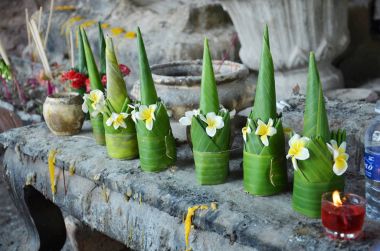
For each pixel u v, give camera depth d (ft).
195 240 3.64
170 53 8.69
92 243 5.44
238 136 4.53
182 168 4.11
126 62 9.45
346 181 3.84
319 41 7.24
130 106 4.10
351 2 9.03
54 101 4.76
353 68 8.89
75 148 4.58
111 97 4.18
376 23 9.24
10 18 12.94
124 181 3.99
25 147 4.81
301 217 3.41
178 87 4.36
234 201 3.62
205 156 3.79
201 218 3.53
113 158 4.32
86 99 4.44
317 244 3.16
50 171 4.61
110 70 4.14
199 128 3.75
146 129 3.98
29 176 4.93
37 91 9.21
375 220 3.36
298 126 4.32
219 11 9.24
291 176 3.93
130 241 4.13
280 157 3.62
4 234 6.75
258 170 3.62
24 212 5.43
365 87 8.26
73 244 5.40
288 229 3.30
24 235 6.64
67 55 11.27
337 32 7.38
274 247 3.22
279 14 6.96
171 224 3.81
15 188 5.22
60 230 5.66
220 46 8.79
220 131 3.76
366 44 8.91
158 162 4.04
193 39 8.84
